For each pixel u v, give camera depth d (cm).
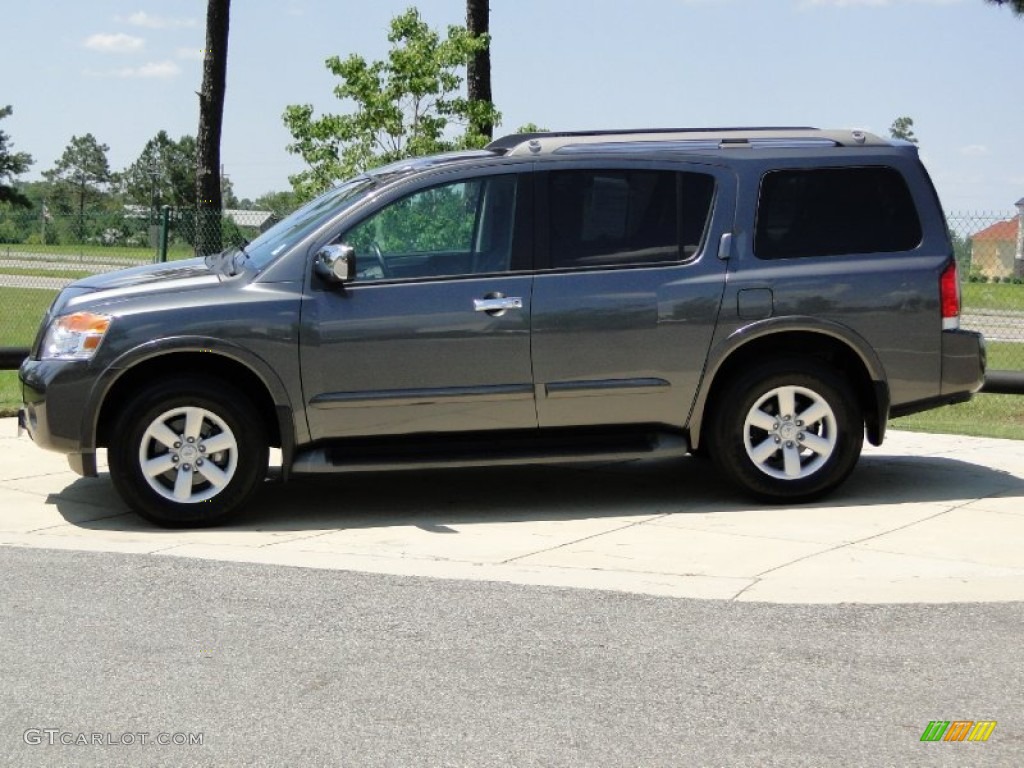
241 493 750
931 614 577
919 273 786
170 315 739
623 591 612
